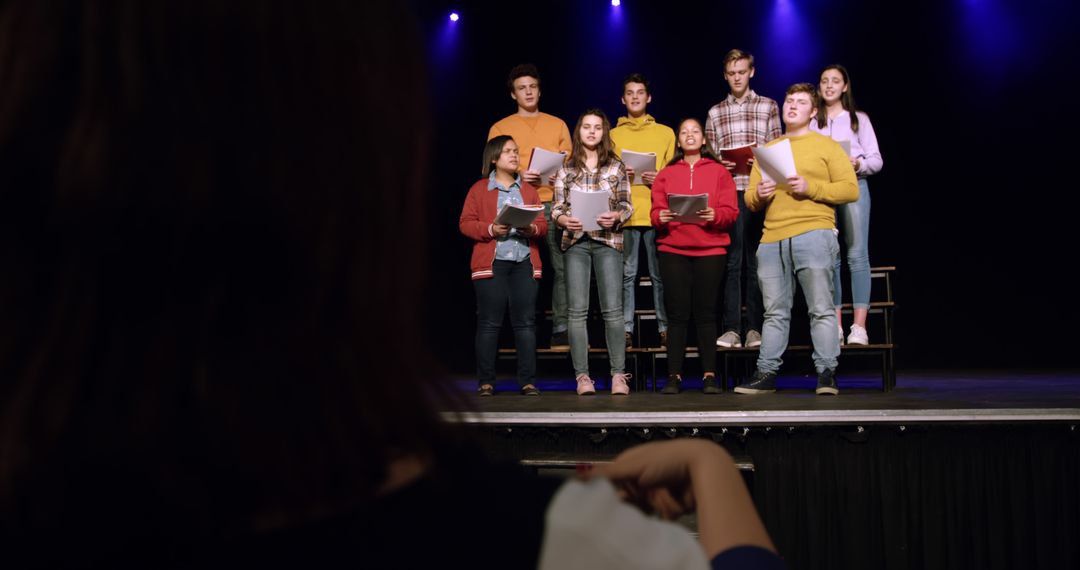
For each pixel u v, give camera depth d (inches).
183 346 8.5
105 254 8.3
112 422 8.3
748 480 102.7
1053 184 228.2
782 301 137.0
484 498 9.9
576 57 247.3
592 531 9.5
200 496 8.5
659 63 244.2
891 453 99.8
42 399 8.2
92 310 8.3
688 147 145.5
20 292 8.4
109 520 8.4
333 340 9.3
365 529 9.3
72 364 8.3
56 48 8.4
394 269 9.8
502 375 228.5
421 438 10.0
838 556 100.3
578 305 143.7
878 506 99.4
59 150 8.3
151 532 8.5
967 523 98.3
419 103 10.2
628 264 160.2
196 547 8.7
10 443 8.3
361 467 9.4
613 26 245.3
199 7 8.6
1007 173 231.1
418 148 10.2
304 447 9.0
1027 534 97.2
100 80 8.3
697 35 241.9
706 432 103.7
